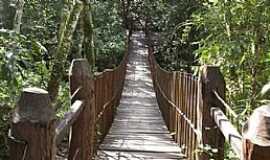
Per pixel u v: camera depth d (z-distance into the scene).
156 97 12.48
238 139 2.09
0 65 2.96
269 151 1.54
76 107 2.84
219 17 4.66
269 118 1.56
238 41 4.40
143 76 18.08
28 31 6.95
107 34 15.38
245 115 4.09
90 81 3.47
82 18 6.16
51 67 4.77
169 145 6.06
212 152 3.29
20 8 4.52
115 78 8.45
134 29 33.50
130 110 10.03
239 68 4.59
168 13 18.28
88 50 6.29
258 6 4.36
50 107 1.67
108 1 16.34
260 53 4.42
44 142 1.63
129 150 5.60
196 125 4.34
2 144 3.47
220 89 3.31
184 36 10.87
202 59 4.76
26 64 3.27
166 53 19.75
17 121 1.62
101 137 5.71
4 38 3.21
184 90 5.57
